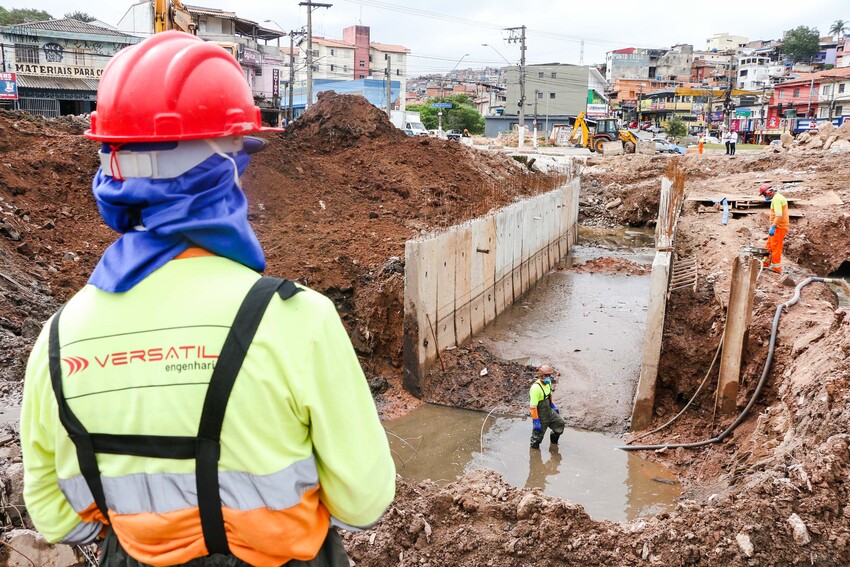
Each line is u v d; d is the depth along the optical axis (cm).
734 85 12025
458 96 10200
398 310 1219
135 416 146
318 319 156
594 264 2172
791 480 577
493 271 1532
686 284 1406
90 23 5053
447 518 606
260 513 149
